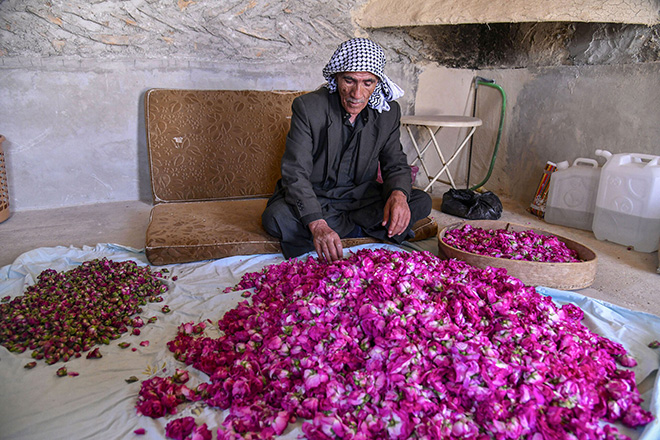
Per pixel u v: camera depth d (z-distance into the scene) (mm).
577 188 3516
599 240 3322
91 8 3395
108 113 3832
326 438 1360
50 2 3260
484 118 4602
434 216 3881
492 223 3014
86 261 2582
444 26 4500
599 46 3479
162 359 1820
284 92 4117
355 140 2713
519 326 1671
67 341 1885
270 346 1668
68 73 3631
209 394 1584
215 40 3920
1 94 3492
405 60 4754
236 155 3943
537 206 3881
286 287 2111
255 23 3939
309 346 1644
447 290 1827
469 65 4664
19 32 3338
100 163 3922
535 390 1421
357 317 1706
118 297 2207
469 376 1442
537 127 4062
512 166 4371
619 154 3215
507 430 1331
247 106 3977
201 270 2660
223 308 2215
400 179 2746
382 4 4125
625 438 1351
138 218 3627
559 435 1331
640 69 3236
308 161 2635
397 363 1488
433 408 1405
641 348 1878
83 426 1477
